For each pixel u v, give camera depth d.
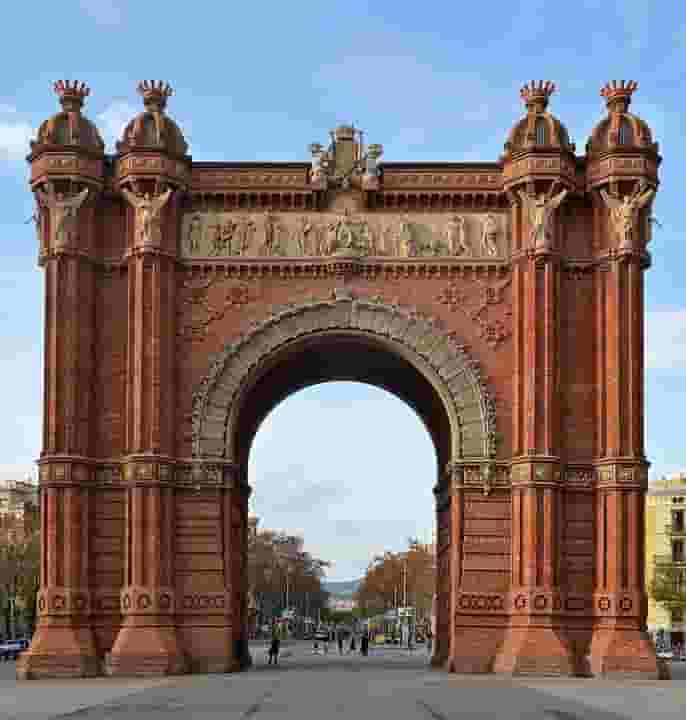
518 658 77.19
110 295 83.88
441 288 83.81
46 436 81.00
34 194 83.69
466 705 52.06
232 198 84.56
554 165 81.69
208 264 83.88
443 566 90.94
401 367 91.50
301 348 84.50
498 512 81.38
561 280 82.62
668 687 67.38
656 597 194.25
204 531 81.62
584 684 69.12
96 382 83.06
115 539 81.31
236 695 58.19
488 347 83.19
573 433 81.94
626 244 81.31
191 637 80.38
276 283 84.06
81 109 84.62
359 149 85.06
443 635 90.88
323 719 44.50
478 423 82.38
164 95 84.56
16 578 182.50
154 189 82.62
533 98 83.94
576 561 80.62
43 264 83.19
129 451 81.44
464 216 84.44
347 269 83.50
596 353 82.31
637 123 82.75
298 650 178.50
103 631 80.44
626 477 79.88
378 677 75.38
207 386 82.81
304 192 84.19
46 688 65.50
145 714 47.22
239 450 90.38
